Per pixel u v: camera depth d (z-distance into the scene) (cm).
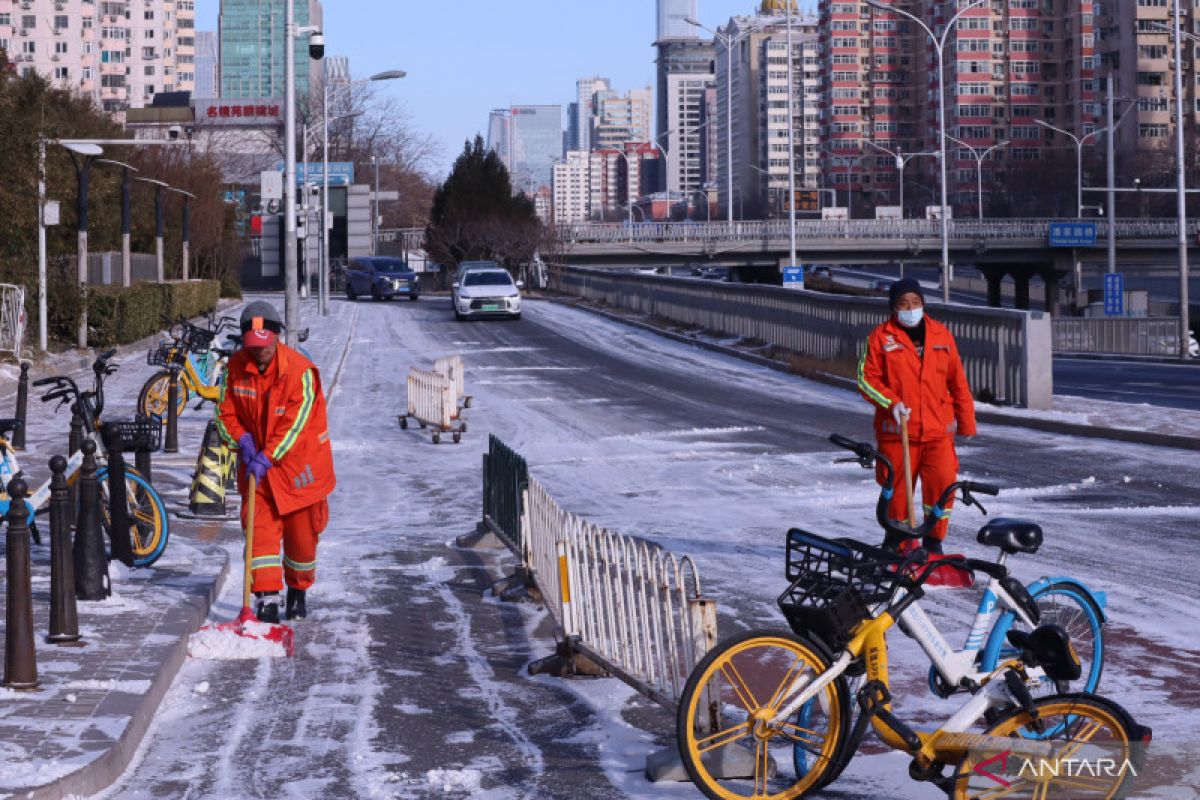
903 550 592
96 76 18125
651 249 9338
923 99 19288
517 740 660
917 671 755
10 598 688
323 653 847
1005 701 528
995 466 1634
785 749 609
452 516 1438
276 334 843
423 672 802
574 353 3691
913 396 920
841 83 19588
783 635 546
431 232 8750
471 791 582
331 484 895
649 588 688
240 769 612
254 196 8038
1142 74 15062
